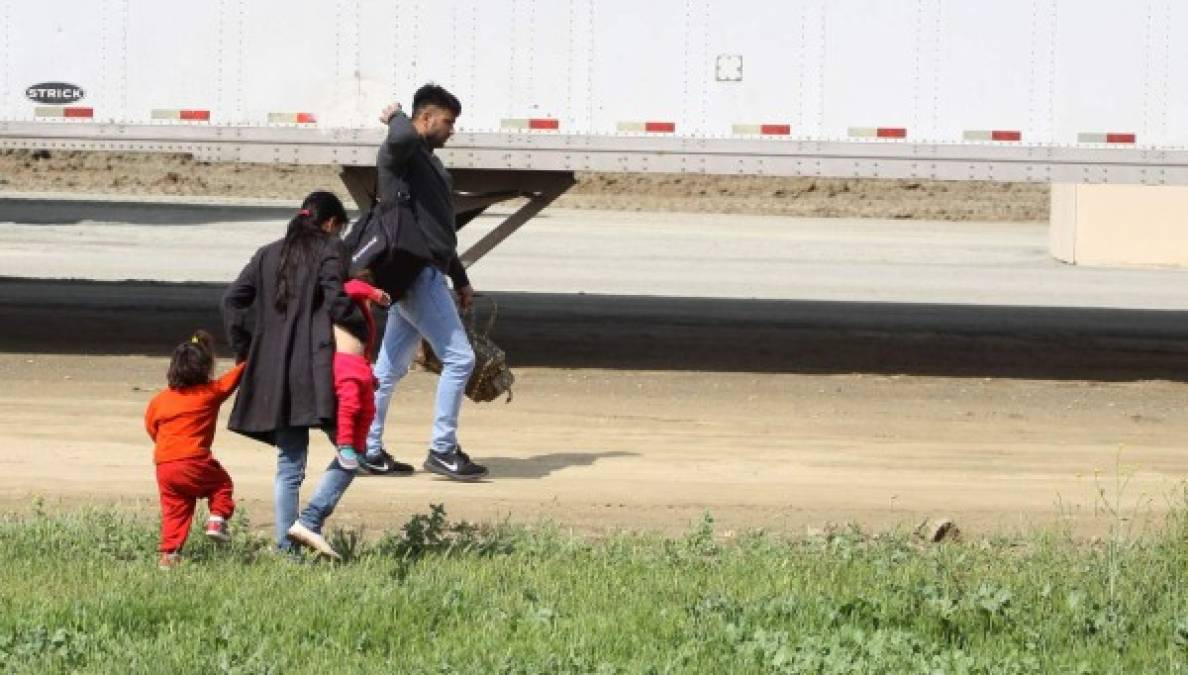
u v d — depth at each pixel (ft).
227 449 51.55
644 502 45.55
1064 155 63.41
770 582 34.94
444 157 64.95
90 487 45.70
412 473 48.70
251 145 65.31
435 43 64.59
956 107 63.57
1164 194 138.10
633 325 84.64
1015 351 78.74
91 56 65.51
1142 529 42.55
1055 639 31.32
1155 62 63.05
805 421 59.31
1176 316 96.89
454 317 47.57
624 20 63.98
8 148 65.98
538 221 168.14
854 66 63.62
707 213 193.06
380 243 46.21
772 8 63.62
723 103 63.98
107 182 211.20
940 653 30.42
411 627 30.89
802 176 64.08
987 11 63.26
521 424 57.41
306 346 35.53
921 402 63.77
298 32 64.95
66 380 63.72
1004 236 169.89
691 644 30.12
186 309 86.38
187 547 36.76
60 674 27.76
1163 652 30.68
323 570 35.09
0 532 37.81
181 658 28.43
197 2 65.10
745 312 92.38
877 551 38.40
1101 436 57.88
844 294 106.63
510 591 33.71
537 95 64.44
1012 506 46.26
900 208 206.08
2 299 88.63
